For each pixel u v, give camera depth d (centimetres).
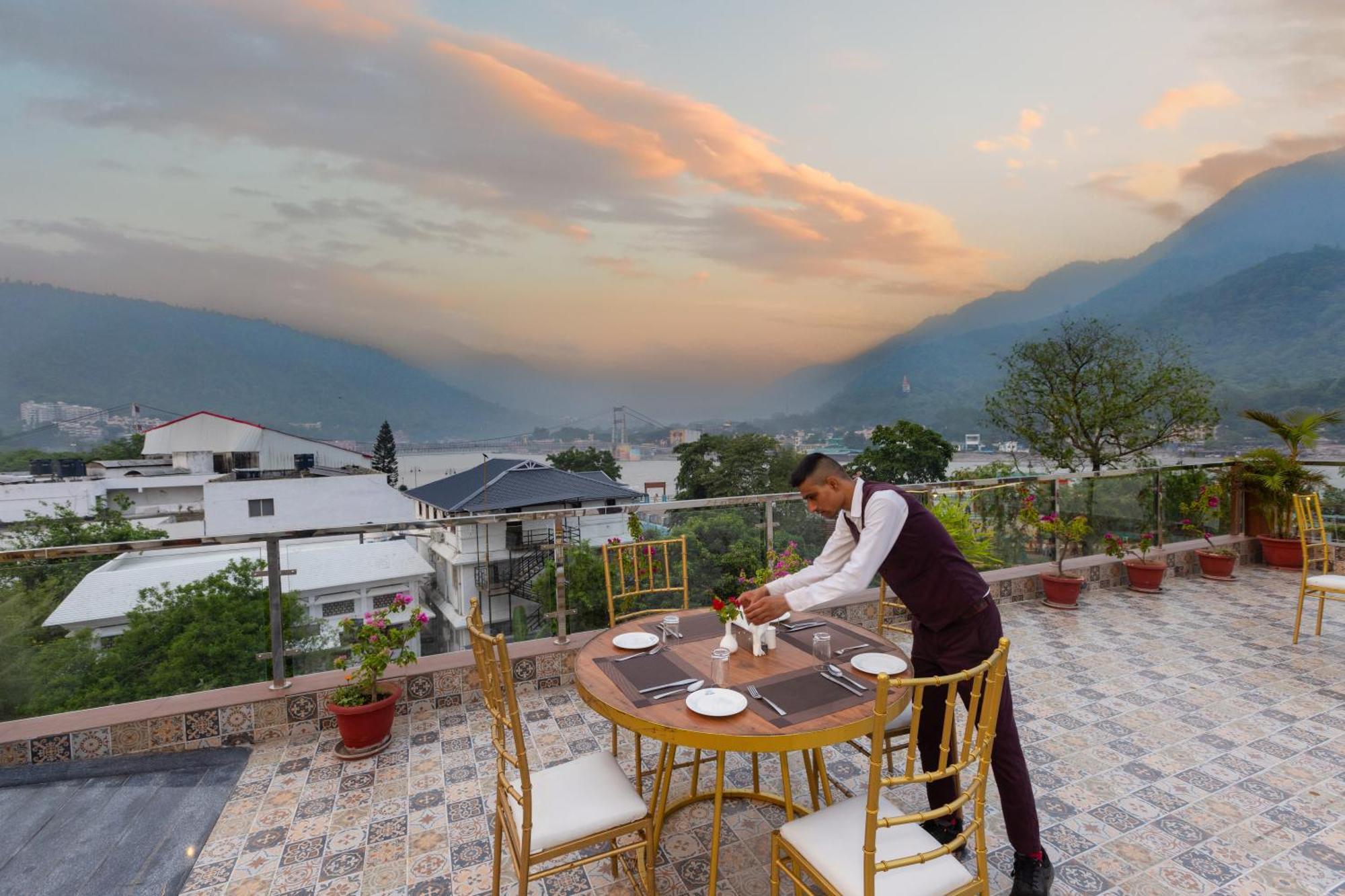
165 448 5450
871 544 194
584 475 3152
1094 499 591
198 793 268
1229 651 419
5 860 224
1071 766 282
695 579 399
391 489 3603
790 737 154
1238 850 222
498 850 192
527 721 335
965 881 148
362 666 306
